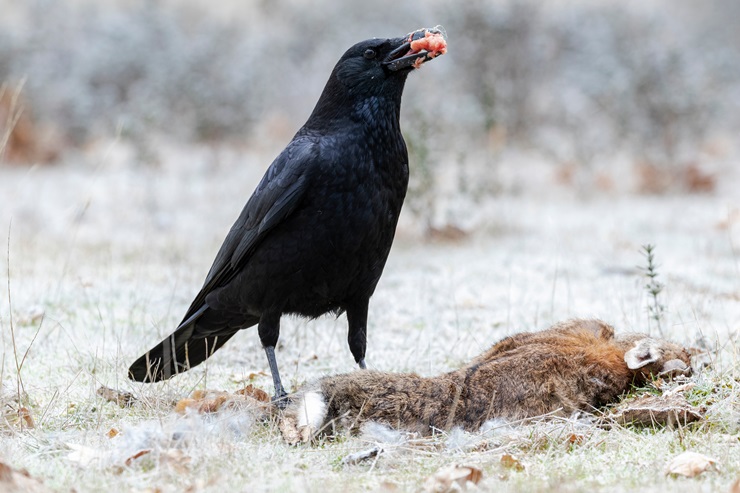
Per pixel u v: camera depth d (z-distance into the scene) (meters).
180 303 14.73
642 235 20.19
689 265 17.06
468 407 8.88
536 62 33.03
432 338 12.72
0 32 35.59
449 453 8.34
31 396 10.09
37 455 8.27
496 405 8.92
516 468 8.06
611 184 26.39
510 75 32.28
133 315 13.97
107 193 25.38
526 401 9.00
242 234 10.69
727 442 8.42
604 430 8.88
